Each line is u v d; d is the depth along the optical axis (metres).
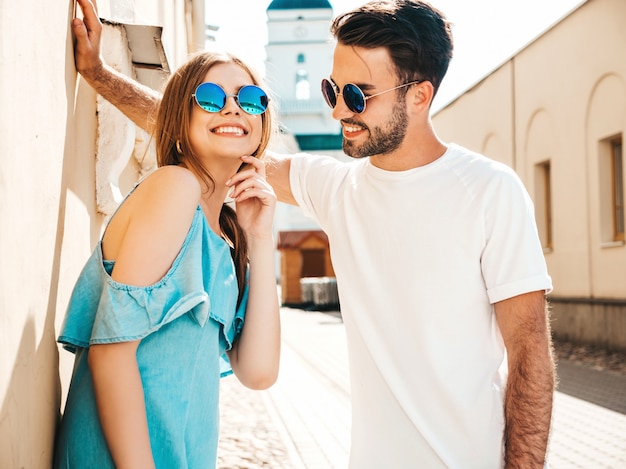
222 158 1.92
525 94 16.14
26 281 1.44
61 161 1.86
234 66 1.94
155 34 3.07
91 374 1.62
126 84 2.35
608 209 13.25
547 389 1.86
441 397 1.96
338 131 57.19
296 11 58.00
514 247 1.92
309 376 9.80
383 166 2.14
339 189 2.27
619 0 12.34
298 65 58.03
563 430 6.45
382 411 2.01
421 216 2.02
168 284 1.58
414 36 2.02
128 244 1.57
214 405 1.73
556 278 14.98
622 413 7.18
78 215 2.20
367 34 2.03
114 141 2.67
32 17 1.52
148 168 4.59
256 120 1.96
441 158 2.06
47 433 1.66
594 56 13.27
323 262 30.09
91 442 1.58
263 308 2.01
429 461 1.96
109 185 2.66
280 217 52.97
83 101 2.35
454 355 1.97
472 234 1.96
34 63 1.53
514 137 16.80
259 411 7.34
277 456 5.48
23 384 1.42
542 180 15.93
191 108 1.88
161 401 1.58
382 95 2.05
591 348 13.16
